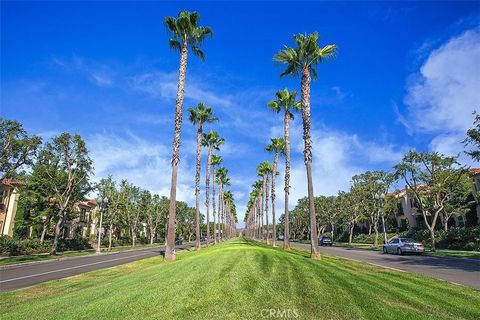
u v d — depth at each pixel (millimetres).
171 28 25359
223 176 75812
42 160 38406
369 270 14711
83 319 6996
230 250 20266
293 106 35344
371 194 47500
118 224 69438
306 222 92562
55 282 14656
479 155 22812
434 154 33750
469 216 42875
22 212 47594
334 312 7094
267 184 52188
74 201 43750
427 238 40281
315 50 22812
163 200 82188
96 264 26266
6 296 11188
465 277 13984
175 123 24031
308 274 11602
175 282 10141
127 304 7883
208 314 6879
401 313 7086
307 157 22000
